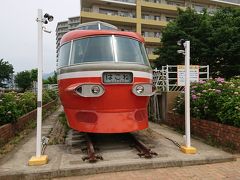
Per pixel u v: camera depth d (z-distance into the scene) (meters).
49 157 5.89
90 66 6.32
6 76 63.56
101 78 6.24
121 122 6.35
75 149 6.39
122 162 5.39
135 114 6.61
